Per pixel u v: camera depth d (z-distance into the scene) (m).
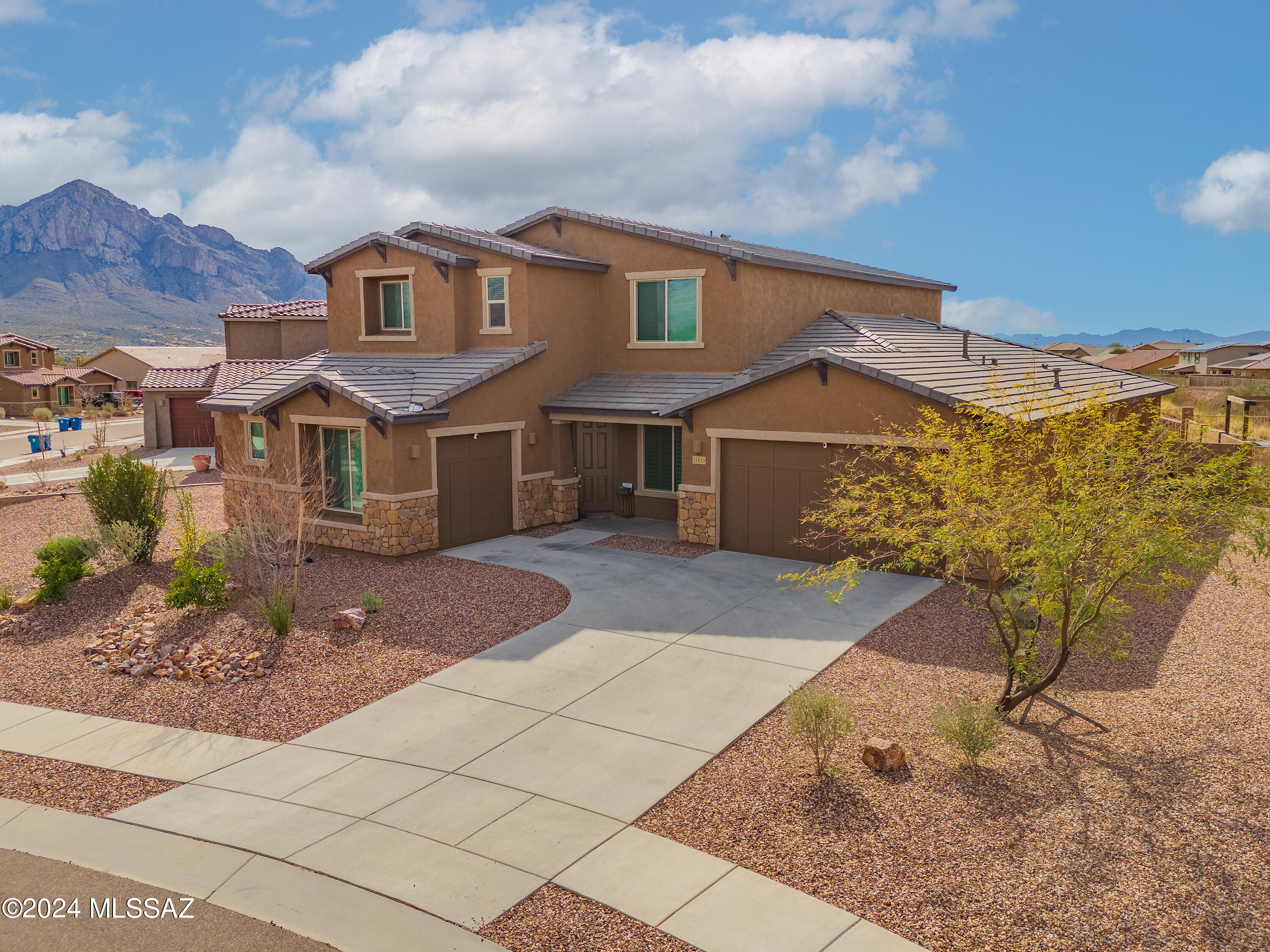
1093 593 8.64
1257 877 6.42
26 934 6.15
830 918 6.14
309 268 22.48
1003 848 6.90
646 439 21.11
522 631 12.70
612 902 6.40
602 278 21.48
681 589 14.77
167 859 7.11
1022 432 9.70
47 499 24.41
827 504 15.84
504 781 8.34
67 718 10.05
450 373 18.70
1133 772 8.05
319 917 6.30
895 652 11.60
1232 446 20.28
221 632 12.46
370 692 10.60
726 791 8.03
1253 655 11.06
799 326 21.78
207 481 27.62
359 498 17.94
